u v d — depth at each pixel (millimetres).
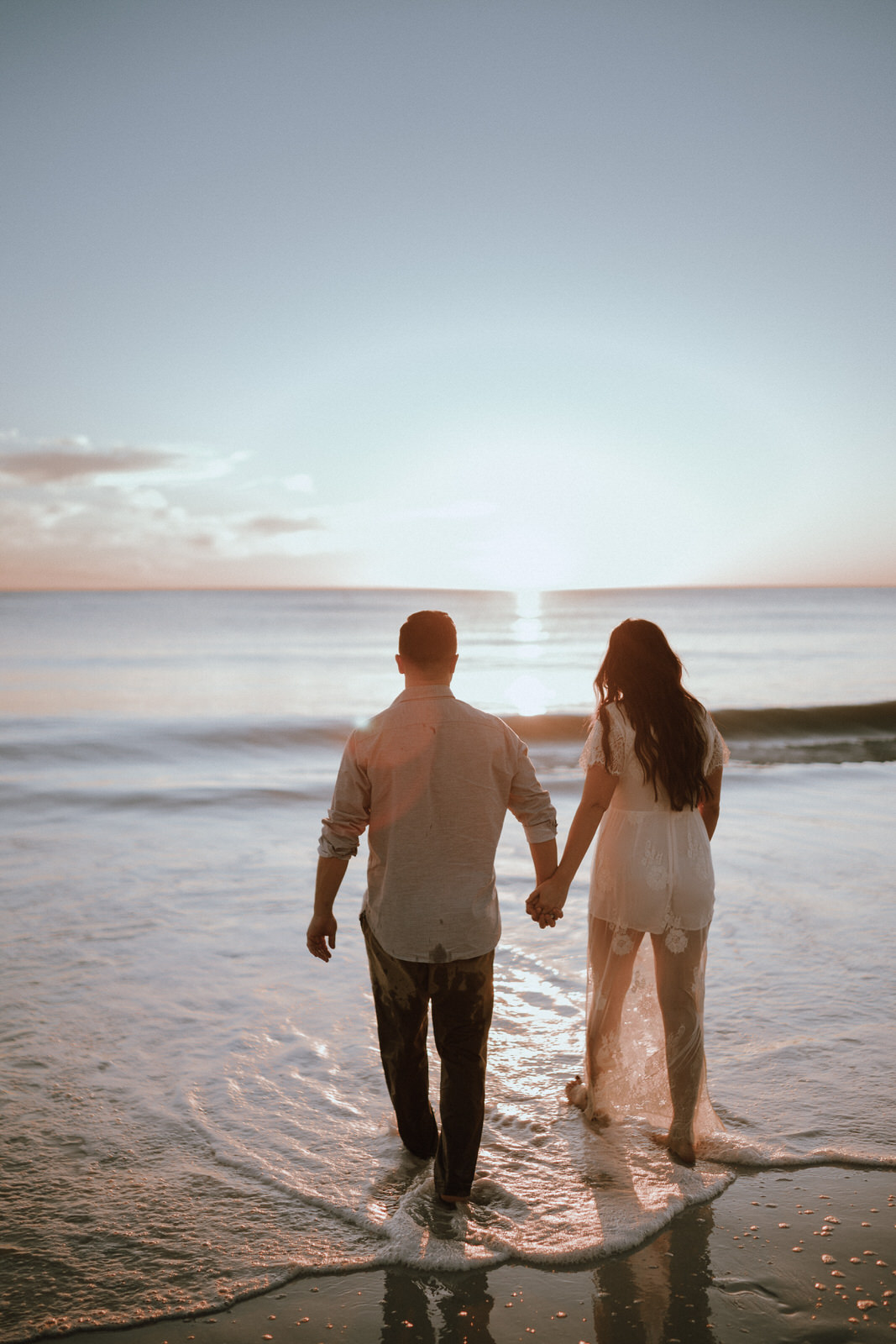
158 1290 2141
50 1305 2086
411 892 2453
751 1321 2041
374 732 2508
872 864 6414
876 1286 2154
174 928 4992
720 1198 2521
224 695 19109
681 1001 2738
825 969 4359
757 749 12555
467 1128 2461
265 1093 3162
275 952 4641
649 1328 2023
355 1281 2189
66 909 5309
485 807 2490
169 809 8172
